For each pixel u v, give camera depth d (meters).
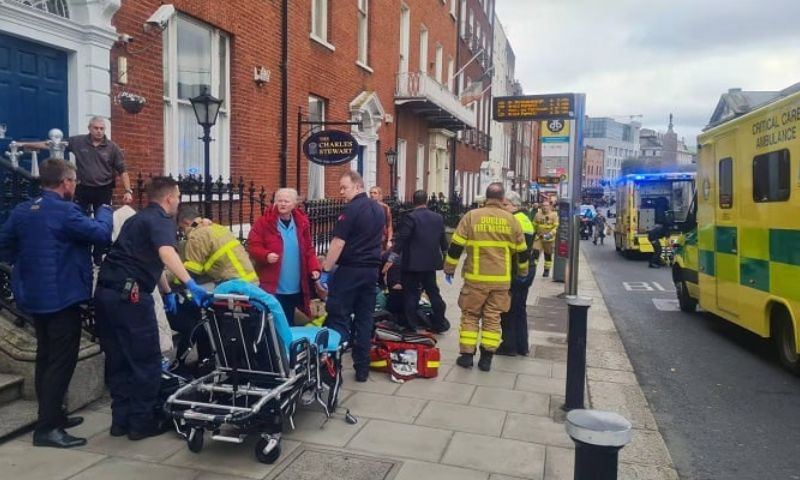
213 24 9.58
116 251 4.56
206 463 4.25
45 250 4.23
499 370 6.71
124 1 7.72
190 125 9.45
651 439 5.12
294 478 4.08
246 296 4.31
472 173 33.97
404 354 6.27
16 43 6.45
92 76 7.18
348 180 5.98
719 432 5.48
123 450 4.41
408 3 20.36
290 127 12.16
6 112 6.38
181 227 5.83
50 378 4.36
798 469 4.73
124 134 7.83
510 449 4.64
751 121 7.79
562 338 8.39
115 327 4.48
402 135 20.33
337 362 5.24
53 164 4.35
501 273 6.58
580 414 2.80
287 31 11.80
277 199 6.00
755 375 7.25
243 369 4.57
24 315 5.09
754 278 7.76
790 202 6.81
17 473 4.00
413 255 7.73
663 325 10.13
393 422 5.11
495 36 42.00
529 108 8.40
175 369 5.59
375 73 17.23
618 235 25.12
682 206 21.62
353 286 5.96
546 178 17.95
